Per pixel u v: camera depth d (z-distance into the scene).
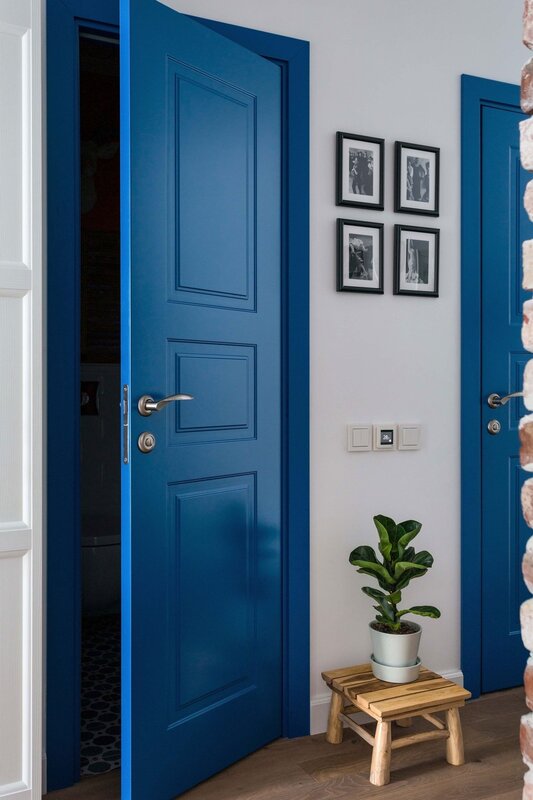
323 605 2.38
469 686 2.62
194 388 2.00
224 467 2.10
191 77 1.98
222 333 2.09
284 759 2.18
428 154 2.53
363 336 2.44
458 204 2.61
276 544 2.29
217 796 1.97
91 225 3.93
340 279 2.37
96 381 3.97
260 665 2.24
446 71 2.57
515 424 2.73
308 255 2.33
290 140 2.29
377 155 2.44
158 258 1.87
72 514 2.04
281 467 2.31
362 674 2.30
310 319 2.36
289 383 2.30
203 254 2.03
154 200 1.86
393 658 2.22
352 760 2.18
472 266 2.62
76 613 2.05
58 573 2.01
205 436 2.04
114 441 3.99
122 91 1.79
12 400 1.69
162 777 1.89
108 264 3.97
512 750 2.23
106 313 3.98
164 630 1.91
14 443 1.69
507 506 2.71
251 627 2.21
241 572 2.17
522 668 2.75
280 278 2.31
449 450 2.60
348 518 2.42
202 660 2.04
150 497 1.86
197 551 2.02
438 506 2.58
